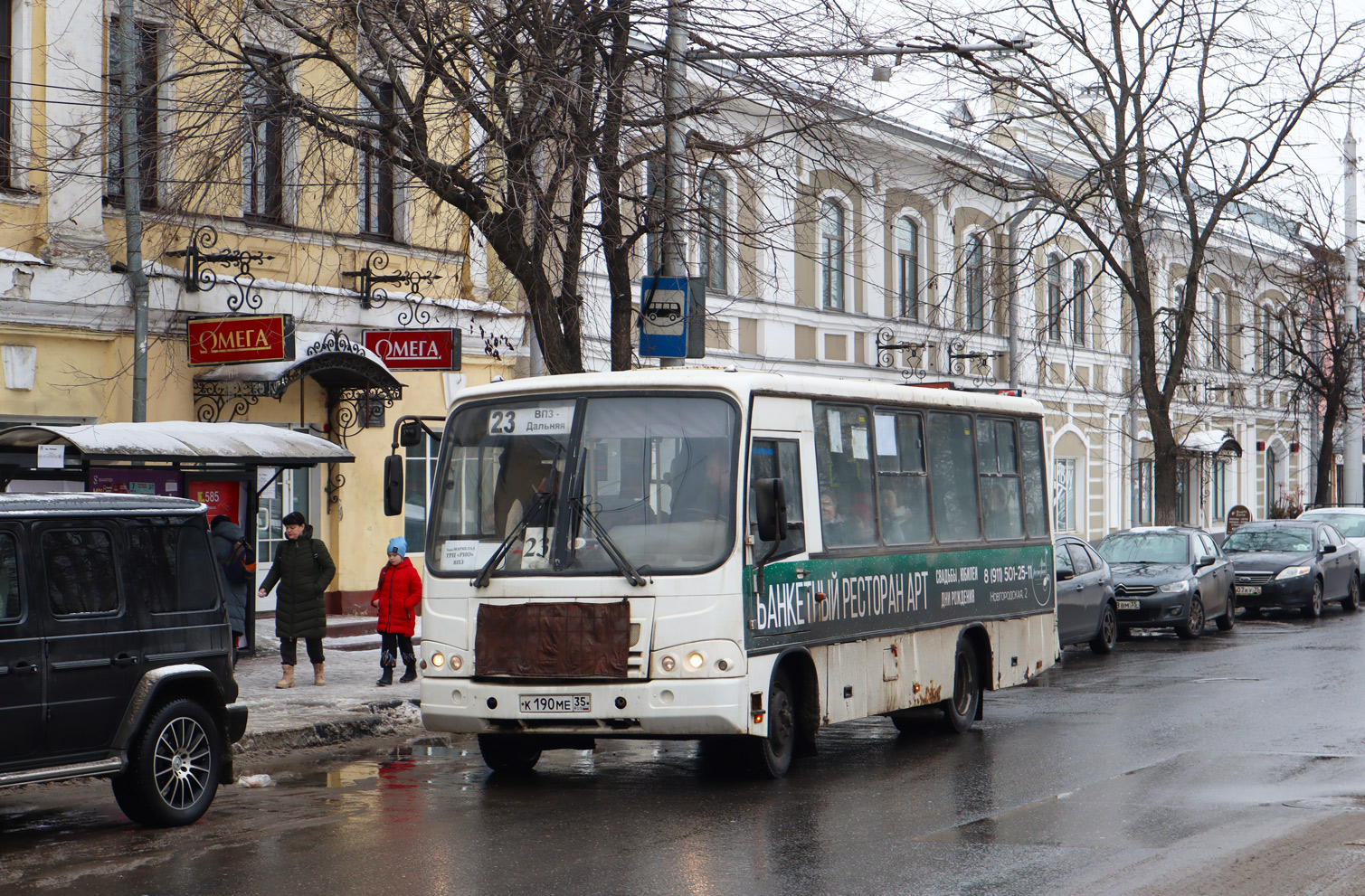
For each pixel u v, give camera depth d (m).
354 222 21.88
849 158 17.42
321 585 16.27
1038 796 10.30
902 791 10.58
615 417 10.92
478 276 24.30
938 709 13.79
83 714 8.95
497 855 8.41
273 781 11.41
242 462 16.86
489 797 10.54
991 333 37.53
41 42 17.92
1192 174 28.73
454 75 16.66
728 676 10.41
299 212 21.06
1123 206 28.80
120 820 9.74
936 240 35.50
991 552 14.66
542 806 10.07
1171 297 45.09
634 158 16.78
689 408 10.86
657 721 10.37
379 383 21.22
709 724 10.36
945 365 35.78
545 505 10.84
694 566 10.49
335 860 8.33
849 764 11.98
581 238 17.12
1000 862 8.15
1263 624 27.70
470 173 17.69
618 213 17.42
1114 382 43.28
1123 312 43.56
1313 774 11.03
